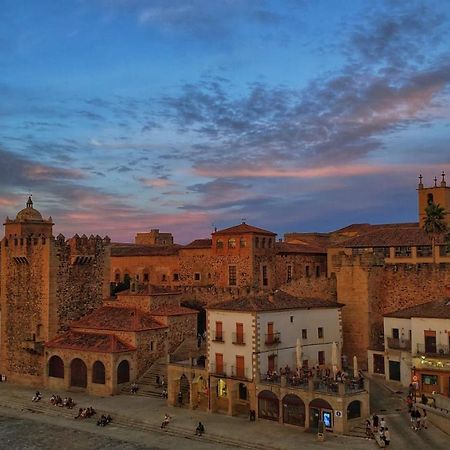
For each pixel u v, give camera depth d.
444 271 83.06
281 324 72.00
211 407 71.69
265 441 59.28
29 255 97.88
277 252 107.31
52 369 91.00
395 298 86.88
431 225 94.88
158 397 79.62
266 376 69.19
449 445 54.09
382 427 55.78
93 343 86.69
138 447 61.19
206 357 73.94
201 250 110.38
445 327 68.06
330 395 60.78
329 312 78.38
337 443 57.28
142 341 86.38
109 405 76.88
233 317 71.31
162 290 97.31
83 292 99.56
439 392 67.25
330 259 104.69
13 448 63.38
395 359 74.62
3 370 100.50
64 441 64.88
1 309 101.69
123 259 123.25
